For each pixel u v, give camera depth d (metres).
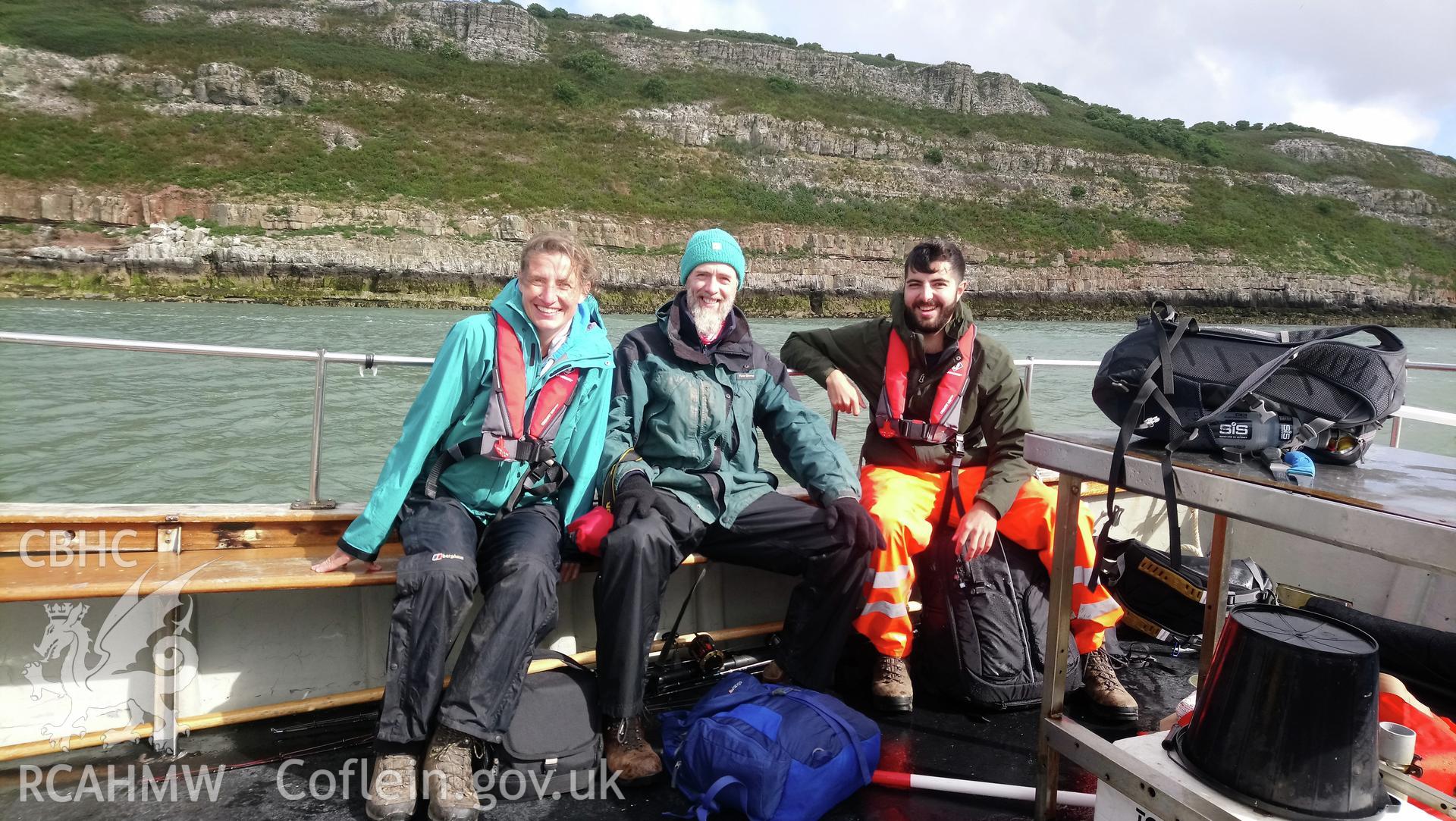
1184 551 3.94
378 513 2.36
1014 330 54.91
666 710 2.76
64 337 2.58
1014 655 2.76
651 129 88.81
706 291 2.74
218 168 64.44
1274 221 93.00
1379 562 3.36
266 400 14.36
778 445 2.94
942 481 2.97
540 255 2.47
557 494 2.63
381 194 67.00
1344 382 1.83
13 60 66.88
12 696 2.27
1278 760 1.50
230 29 88.50
